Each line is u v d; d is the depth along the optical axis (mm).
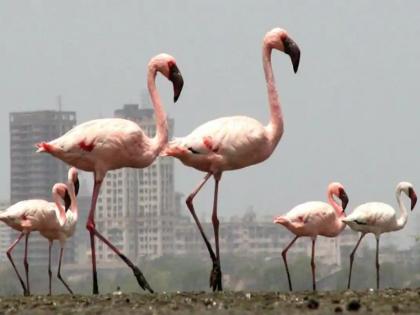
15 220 28250
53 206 28531
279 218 28312
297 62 25625
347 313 17625
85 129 24016
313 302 18469
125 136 24047
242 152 24531
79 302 20203
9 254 28500
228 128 24516
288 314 17656
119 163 24312
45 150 24000
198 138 24406
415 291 21562
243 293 21516
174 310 18562
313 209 28203
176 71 25125
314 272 28438
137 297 20906
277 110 25188
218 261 24094
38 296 22234
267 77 25500
